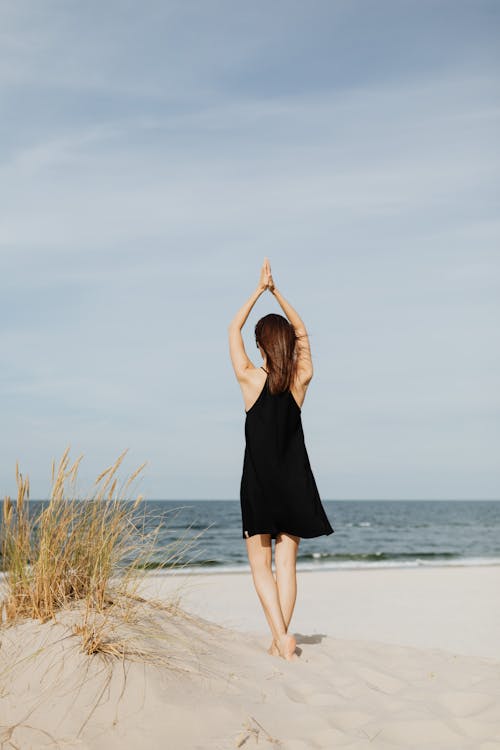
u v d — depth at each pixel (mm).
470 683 3693
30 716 2805
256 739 2703
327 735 2836
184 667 3264
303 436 4270
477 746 2750
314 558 24062
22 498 3646
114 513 3803
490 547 31594
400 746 2787
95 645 3164
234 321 4410
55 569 3555
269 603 4027
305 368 4340
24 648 3209
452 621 7527
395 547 31922
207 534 36906
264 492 4055
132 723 2777
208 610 7809
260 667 3596
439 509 101438
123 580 3896
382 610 8375
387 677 3703
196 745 2656
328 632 6797
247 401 4262
